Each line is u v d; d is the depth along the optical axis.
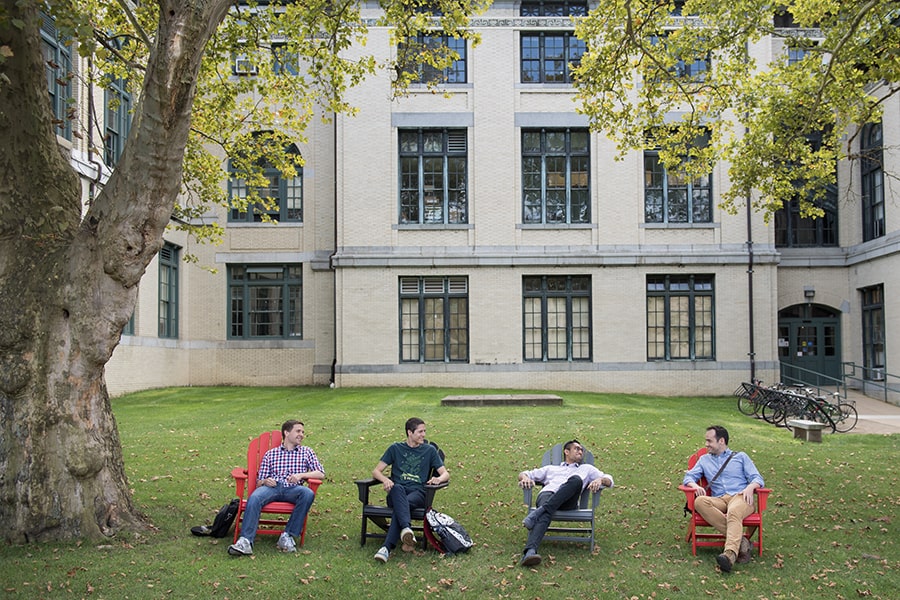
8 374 7.75
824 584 7.31
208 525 8.81
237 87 13.94
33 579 6.91
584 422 16.25
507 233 24.30
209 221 25.52
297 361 25.39
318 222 25.59
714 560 8.02
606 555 8.15
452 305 24.44
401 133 24.66
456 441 13.98
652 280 24.55
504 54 24.55
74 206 8.43
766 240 24.39
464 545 8.10
